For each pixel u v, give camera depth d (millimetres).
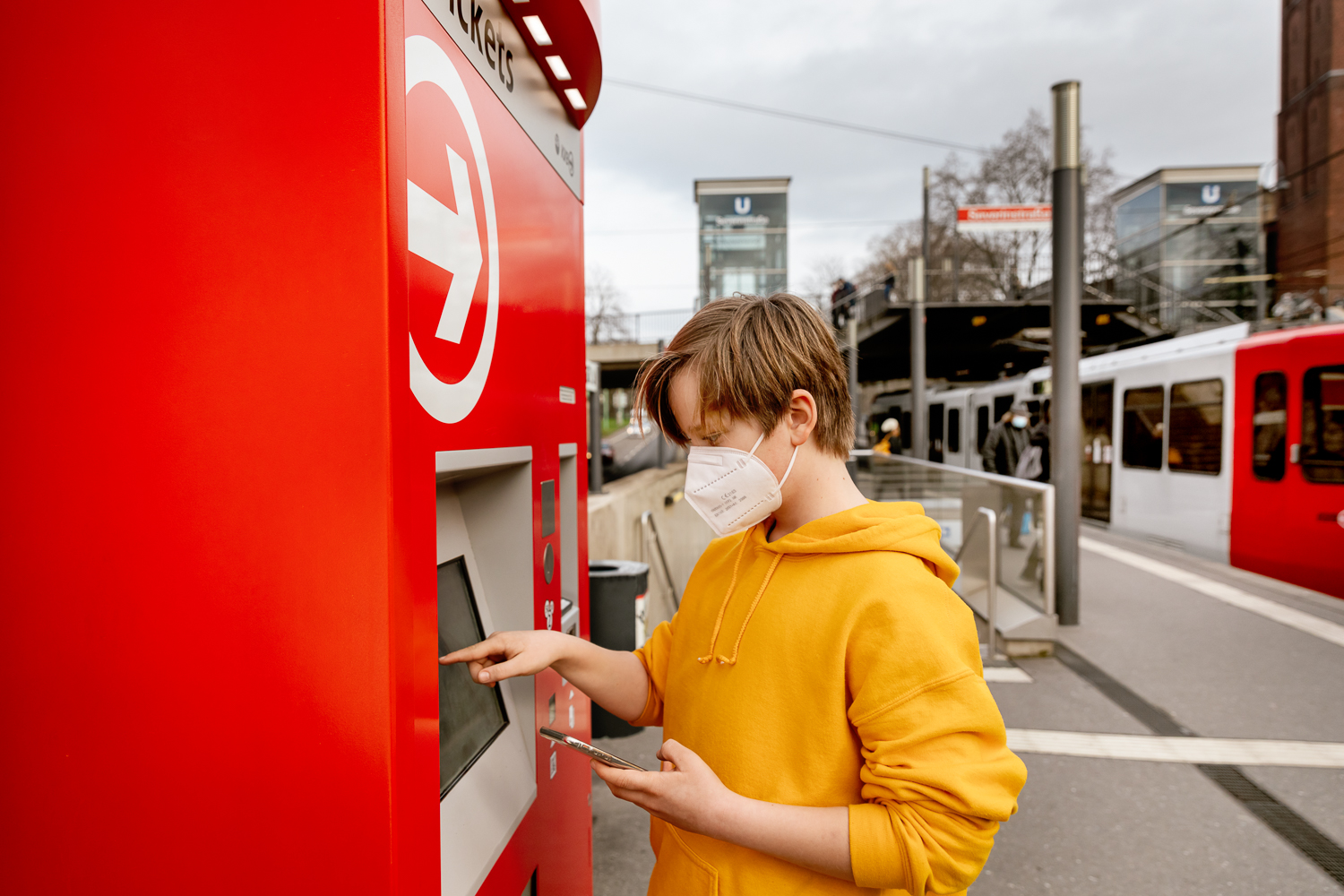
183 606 757
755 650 924
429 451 828
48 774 789
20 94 771
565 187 1451
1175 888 2486
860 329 19391
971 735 797
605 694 1162
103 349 764
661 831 1034
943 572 933
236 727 753
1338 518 6648
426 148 838
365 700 732
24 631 788
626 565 3916
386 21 716
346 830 739
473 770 1101
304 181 723
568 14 1148
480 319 1000
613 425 33719
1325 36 33125
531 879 1258
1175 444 8805
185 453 752
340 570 731
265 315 734
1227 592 6121
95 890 786
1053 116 5641
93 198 761
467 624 1175
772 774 881
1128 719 3793
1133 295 22688
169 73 744
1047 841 2744
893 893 885
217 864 760
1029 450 8977
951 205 28328
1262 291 26094
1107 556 7605
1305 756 3371
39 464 779
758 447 922
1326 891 2471
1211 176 32781
